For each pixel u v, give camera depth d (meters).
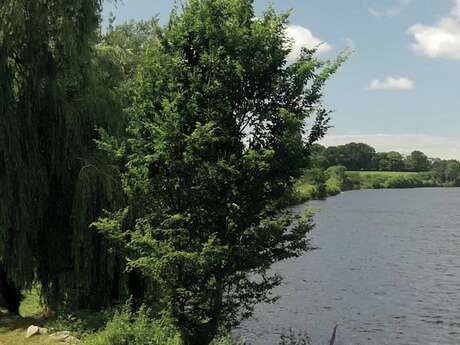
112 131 15.91
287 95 9.63
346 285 34.25
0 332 13.94
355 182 193.00
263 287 10.12
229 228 9.37
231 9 9.73
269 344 21.64
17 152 14.67
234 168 9.04
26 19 14.72
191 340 10.02
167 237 9.60
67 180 15.65
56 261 15.86
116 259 15.60
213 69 9.25
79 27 15.48
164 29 9.99
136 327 11.77
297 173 9.53
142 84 9.75
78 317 14.35
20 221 14.78
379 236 61.56
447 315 27.27
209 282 9.52
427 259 45.19
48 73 15.46
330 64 9.69
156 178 9.45
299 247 9.84
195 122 9.31
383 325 25.33
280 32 9.77
